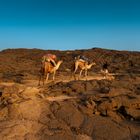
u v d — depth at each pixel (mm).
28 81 25484
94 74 35062
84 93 18422
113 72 42094
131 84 21031
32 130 12219
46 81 23734
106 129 11891
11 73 34438
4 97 15570
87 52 65625
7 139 11383
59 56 62312
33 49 71812
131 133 11672
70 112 13484
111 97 15141
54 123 12688
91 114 13320
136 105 14141
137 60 57938
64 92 18750
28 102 14398
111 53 65562
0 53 64562
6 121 12977
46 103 14719
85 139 11406
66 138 11445
